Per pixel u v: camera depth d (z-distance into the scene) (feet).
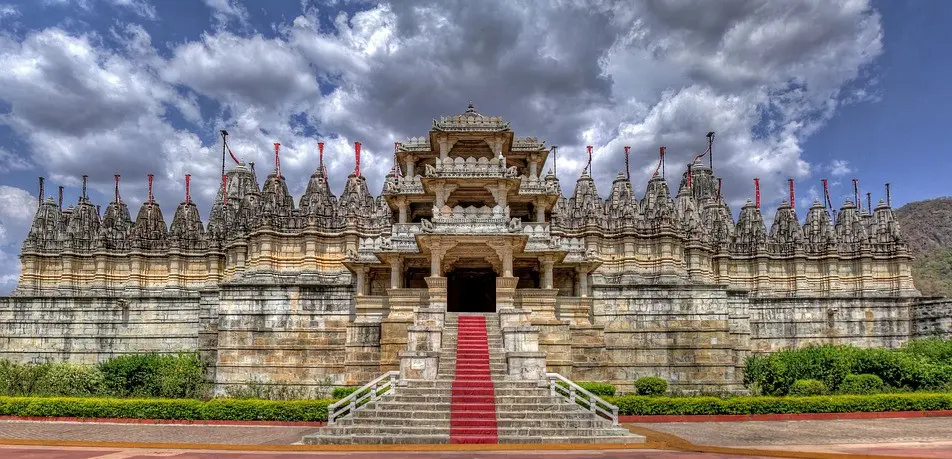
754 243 222.07
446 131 168.04
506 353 126.62
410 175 180.34
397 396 114.83
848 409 137.59
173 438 113.09
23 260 220.43
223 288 176.45
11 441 106.42
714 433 116.88
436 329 133.28
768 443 105.70
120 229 226.99
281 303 175.42
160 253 220.64
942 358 174.50
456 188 167.53
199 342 184.85
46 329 206.18
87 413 136.26
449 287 182.29
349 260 166.40
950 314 195.11
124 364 176.65
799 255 220.23
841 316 207.92
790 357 175.01
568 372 155.94
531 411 110.32
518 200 176.55
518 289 160.66
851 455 87.35
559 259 162.30
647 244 199.93
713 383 175.73
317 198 196.75
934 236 407.03
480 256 160.66
